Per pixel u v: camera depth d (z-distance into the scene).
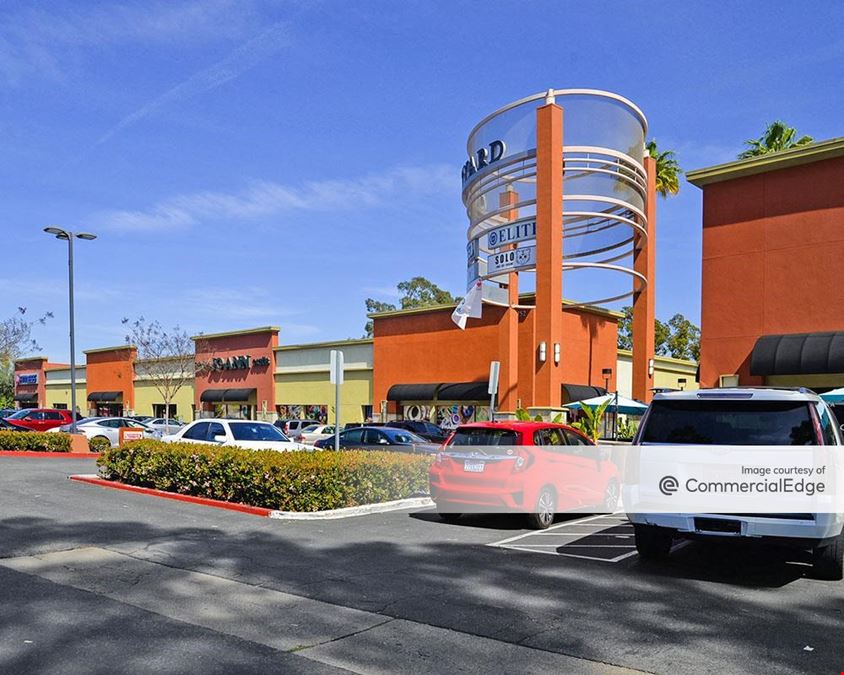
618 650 5.69
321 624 6.30
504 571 8.35
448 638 5.96
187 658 5.39
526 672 5.23
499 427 11.55
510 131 26.70
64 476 17.47
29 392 71.75
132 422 31.67
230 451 13.50
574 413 29.64
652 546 8.78
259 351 46.38
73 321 27.98
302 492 12.05
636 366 28.45
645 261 28.56
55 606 6.65
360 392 39.53
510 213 28.33
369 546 9.67
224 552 9.10
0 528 10.34
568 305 31.78
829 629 6.24
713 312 20.20
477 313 29.20
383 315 36.41
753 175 19.86
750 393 8.11
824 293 18.56
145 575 7.89
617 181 26.28
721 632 6.15
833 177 18.67
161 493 14.07
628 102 26.78
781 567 8.70
